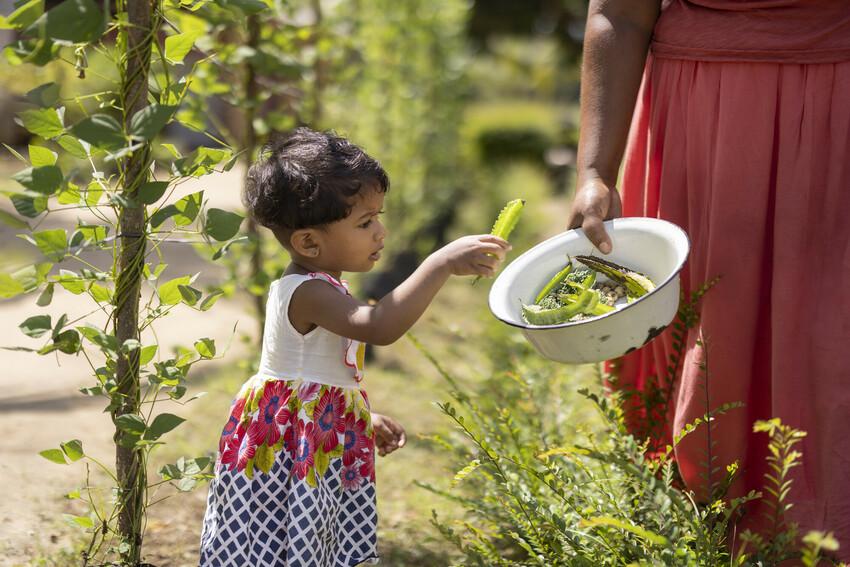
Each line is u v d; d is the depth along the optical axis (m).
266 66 3.83
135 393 2.30
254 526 2.19
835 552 2.26
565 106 24.09
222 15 3.65
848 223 2.27
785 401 2.33
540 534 2.43
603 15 2.52
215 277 6.64
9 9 3.59
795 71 2.28
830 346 2.27
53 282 2.11
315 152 2.19
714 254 2.39
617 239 2.33
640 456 2.40
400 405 4.54
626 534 2.29
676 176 2.49
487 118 21.92
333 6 5.26
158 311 2.32
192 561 2.89
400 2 6.98
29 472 3.44
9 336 5.48
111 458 3.67
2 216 1.95
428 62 7.88
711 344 2.41
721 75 2.37
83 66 2.16
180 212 2.21
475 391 3.65
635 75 2.50
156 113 1.98
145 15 2.14
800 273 2.31
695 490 2.51
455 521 2.55
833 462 2.28
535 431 3.12
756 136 2.32
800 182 2.29
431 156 8.12
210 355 2.36
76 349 2.13
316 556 2.15
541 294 2.32
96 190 2.18
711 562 2.16
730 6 2.33
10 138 8.64
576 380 3.66
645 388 2.71
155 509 3.26
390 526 3.17
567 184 12.70
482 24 18.98
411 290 2.09
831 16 2.25
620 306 2.21
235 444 2.25
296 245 2.21
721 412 2.34
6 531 2.93
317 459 2.19
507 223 2.29
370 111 6.66
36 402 4.35
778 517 2.38
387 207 6.86
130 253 2.23
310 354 2.22
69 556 2.75
